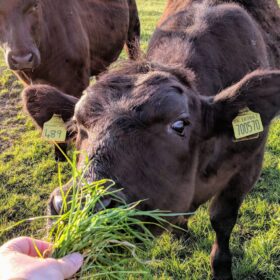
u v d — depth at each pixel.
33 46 1.01
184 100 0.53
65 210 0.43
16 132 1.37
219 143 0.62
